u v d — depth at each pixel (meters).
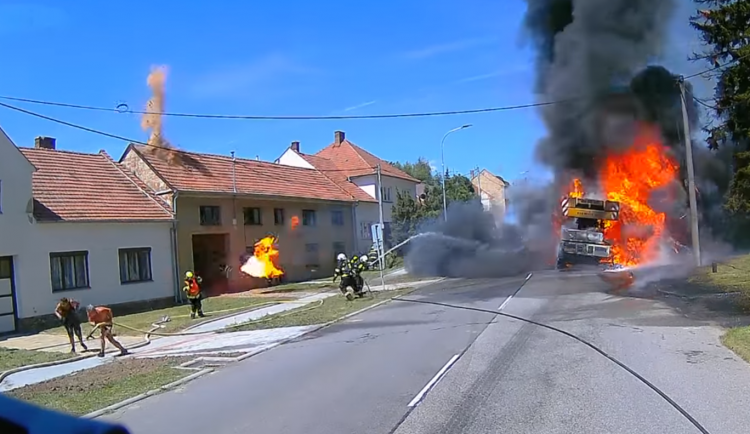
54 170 24.56
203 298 26.91
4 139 19.66
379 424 6.35
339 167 49.91
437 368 8.98
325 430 6.27
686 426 5.75
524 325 12.59
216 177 31.81
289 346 12.41
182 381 9.57
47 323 20.47
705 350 9.20
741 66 17.23
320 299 23.28
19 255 19.91
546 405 6.68
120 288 23.45
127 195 25.88
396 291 23.05
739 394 6.74
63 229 21.48
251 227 31.97
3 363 12.73
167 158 30.20
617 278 21.56
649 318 12.59
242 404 7.68
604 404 6.60
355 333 13.40
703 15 20.22
